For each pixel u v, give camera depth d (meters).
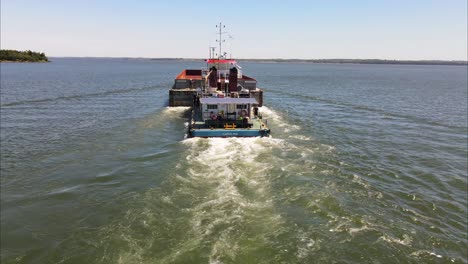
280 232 17.47
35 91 79.00
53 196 22.56
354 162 29.38
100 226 18.58
